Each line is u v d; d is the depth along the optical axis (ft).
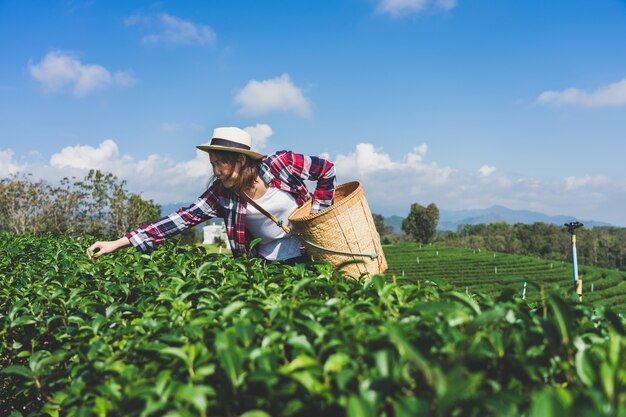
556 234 495.41
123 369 7.44
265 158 15.35
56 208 133.18
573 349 6.43
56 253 19.35
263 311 8.08
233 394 6.02
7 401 13.61
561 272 196.75
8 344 13.10
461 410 4.99
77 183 134.62
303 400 5.89
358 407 4.68
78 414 6.49
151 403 6.04
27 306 12.26
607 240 472.85
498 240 492.95
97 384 7.70
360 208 14.90
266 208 15.81
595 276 183.42
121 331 8.43
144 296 10.96
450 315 6.83
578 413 4.75
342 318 7.44
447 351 5.96
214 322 7.73
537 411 4.42
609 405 4.83
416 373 5.92
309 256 16.76
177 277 11.50
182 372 6.90
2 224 133.28
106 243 15.96
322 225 14.42
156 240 16.08
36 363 8.55
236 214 15.93
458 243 483.10
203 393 5.66
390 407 5.80
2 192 128.16
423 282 9.80
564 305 6.16
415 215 416.05
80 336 9.43
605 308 7.34
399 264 221.25
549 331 6.25
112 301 11.16
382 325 6.95
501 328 7.26
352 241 14.66
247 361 6.42
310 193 16.48
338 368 5.98
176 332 8.02
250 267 12.33
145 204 148.15
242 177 15.02
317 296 10.18
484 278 179.93
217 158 14.79
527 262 221.66
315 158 15.64
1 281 15.78
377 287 8.30
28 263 18.24
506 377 6.35
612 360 5.66
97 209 136.87
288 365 6.23
